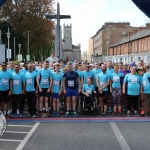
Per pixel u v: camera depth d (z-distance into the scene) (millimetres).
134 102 10180
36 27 44562
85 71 11047
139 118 9672
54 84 10156
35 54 51781
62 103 11930
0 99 9836
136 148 6242
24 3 43031
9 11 42469
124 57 54562
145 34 46094
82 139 6965
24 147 6309
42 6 43875
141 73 10453
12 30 52188
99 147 6305
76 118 9688
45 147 6312
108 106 11391
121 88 10594
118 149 6172
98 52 105688
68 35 127375
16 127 8289
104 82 10422
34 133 7570
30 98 9977
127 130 7875
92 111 10547
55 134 7465
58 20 17297
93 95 10531
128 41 55312
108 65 11320
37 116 9969
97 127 8273
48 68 10203
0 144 6531
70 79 10266
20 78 9898
